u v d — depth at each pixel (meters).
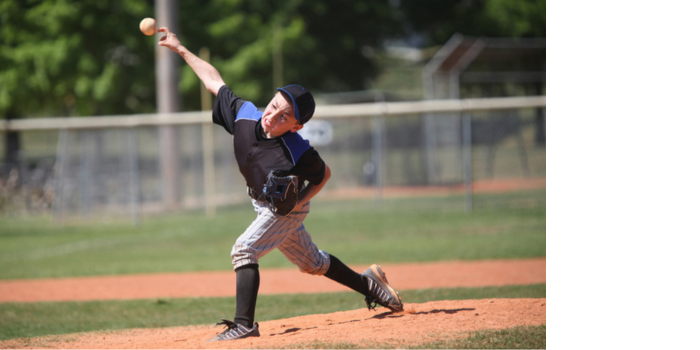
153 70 74.62
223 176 69.25
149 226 52.72
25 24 69.12
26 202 64.00
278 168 12.60
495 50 83.88
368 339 13.19
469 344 12.62
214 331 16.19
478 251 33.66
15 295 25.81
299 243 13.93
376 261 31.53
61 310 21.84
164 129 61.91
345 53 105.62
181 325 18.34
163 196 62.47
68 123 55.91
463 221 47.84
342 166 77.12
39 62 67.56
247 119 13.01
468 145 54.62
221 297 23.83
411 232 43.03
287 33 80.75
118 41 73.00
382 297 15.14
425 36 132.75
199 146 69.56
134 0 72.25
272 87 79.12
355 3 101.38
